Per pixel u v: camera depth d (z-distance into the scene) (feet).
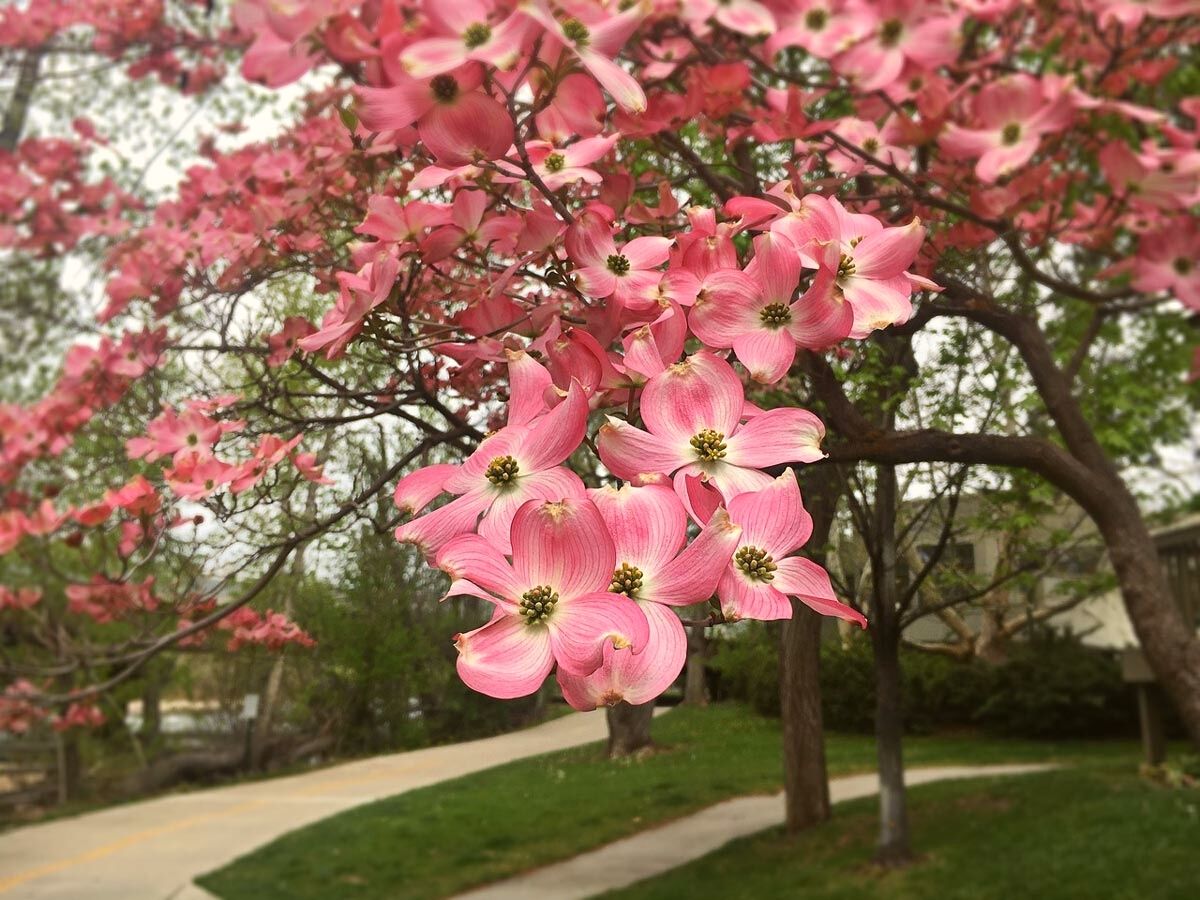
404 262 5.24
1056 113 6.72
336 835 20.30
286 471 8.32
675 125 6.94
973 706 30.66
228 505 7.56
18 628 15.28
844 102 9.53
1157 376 18.06
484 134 3.37
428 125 3.35
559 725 16.88
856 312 3.65
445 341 5.36
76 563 11.80
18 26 15.23
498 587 2.66
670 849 18.26
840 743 27.58
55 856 25.17
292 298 8.42
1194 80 12.17
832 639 14.64
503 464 3.17
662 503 2.90
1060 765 28.37
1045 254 9.91
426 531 3.10
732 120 7.78
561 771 18.69
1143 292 8.88
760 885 16.88
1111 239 9.26
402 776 19.52
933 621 17.52
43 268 16.35
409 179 6.82
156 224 11.26
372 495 7.22
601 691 2.58
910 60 6.48
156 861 23.81
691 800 18.35
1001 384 11.88
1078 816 21.11
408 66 3.13
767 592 2.80
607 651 2.61
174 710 49.80
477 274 6.84
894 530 13.29
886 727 18.15
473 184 5.13
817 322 3.47
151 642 9.25
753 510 2.96
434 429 7.14
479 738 16.06
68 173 15.96
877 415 10.68
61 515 10.44
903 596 15.31
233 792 29.48
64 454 13.30
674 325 3.60
